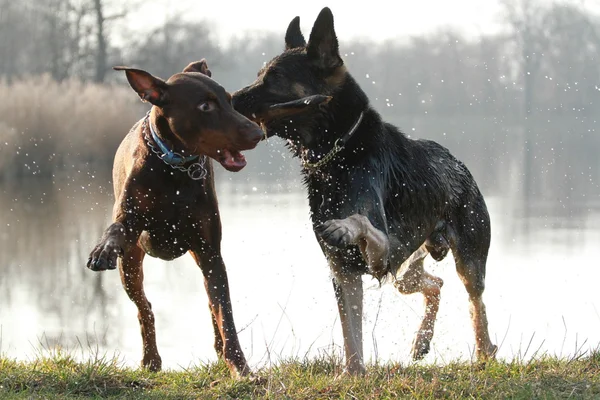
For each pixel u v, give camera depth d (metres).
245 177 30.48
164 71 54.06
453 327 10.20
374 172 7.19
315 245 15.87
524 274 13.67
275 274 13.25
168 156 6.77
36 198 23.47
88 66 53.16
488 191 26.03
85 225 19.23
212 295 7.08
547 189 26.56
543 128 66.81
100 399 6.25
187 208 6.93
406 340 9.59
